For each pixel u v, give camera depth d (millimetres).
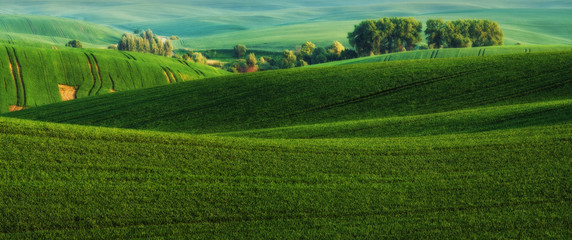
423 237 13148
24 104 58312
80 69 70812
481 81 37812
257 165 18516
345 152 20422
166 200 15164
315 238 13172
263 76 47094
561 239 12805
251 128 34094
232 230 13617
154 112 39906
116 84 69500
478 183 16750
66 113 41875
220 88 44719
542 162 18438
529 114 26688
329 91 39969
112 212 14242
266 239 13109
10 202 14289
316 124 30922
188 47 177125
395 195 15930
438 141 22297
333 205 15180
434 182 17000
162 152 19062
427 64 44938
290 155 19828
